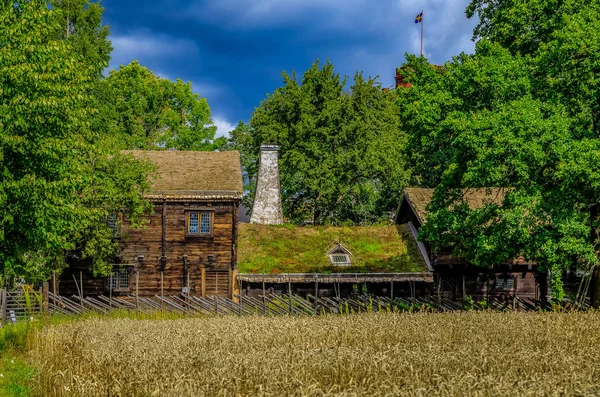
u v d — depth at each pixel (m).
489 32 37.84
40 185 21.31
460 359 14.01
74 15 47.66
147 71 60.69
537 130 26.44
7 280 33.00
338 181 52.72
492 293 40.56
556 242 27.02
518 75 29.28
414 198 42.28
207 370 12.93
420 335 19.98
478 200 40.81
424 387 11.35
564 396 10.95
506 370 13.46
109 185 33.88
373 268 38.81
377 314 27.27
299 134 53.06
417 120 32.38
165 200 38.16
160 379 12.38
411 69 42.91
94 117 46.06
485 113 28.44
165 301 36.88
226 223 38.91
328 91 55.78
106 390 12.62
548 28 30.67
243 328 21.94
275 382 11.76
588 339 19.31
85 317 32.19
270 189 50.81
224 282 38.66
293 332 20.38
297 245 40.72
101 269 35.50
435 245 33.97
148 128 59.12
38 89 21.19
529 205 26.75
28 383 15.90
